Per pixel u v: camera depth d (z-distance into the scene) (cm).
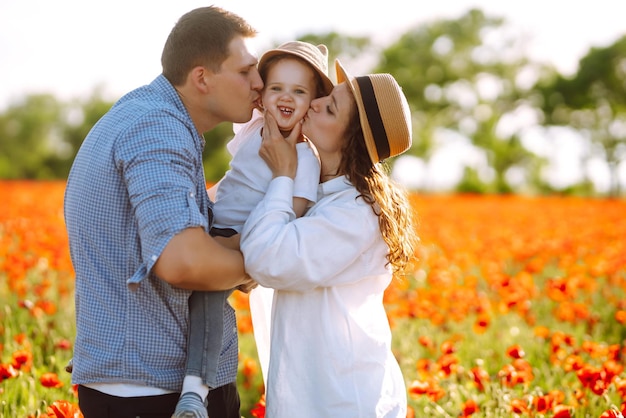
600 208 2011
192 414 266
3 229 1048
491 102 5644
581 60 5422
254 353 611
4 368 420
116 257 277
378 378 299
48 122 6512
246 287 314
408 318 659
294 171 302
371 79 310
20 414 417
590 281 750
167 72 295
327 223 288
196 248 262
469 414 408
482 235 1261
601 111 5491
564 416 392
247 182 313
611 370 436
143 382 274
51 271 771
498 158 5469
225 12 295
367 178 303
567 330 662
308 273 285
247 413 520
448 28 5616
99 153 278
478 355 592
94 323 276
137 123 273
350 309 302
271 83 319
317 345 295
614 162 5469
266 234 281
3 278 739
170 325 278
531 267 817
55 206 1368
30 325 616
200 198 285
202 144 299
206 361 277
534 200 2533
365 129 304
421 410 469
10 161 6225
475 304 660
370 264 304
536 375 525
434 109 5644
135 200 265
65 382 470
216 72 290
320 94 328
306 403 294
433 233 1230
